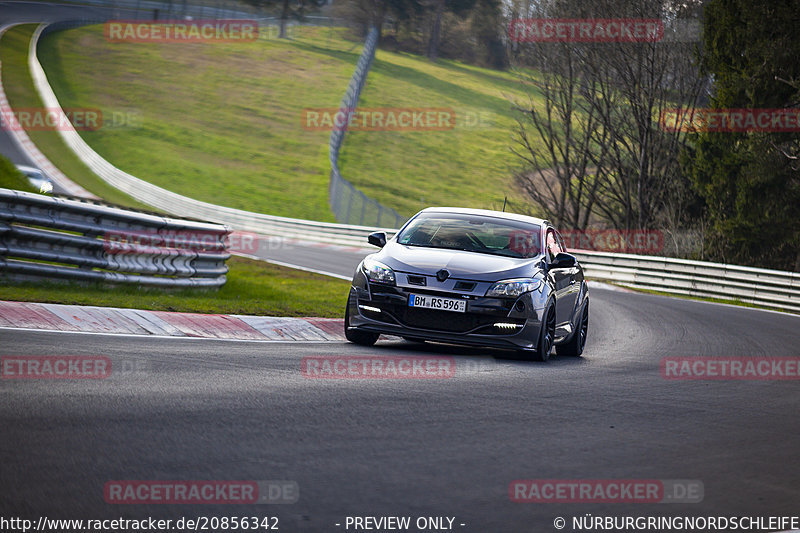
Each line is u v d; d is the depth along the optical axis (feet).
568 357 125.80
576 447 63.26
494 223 122.93
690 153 385.50
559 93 438.81
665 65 404.57
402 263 109.81
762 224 322.14
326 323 136.36
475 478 53.11
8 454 51.06
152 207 539.29
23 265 128.06
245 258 298.56
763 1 325.42
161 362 85.56
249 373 83.76
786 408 89.25
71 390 69.00
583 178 431.02
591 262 342.23
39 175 302.25
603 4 414.82
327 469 52.60
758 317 223.71
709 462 62.39
